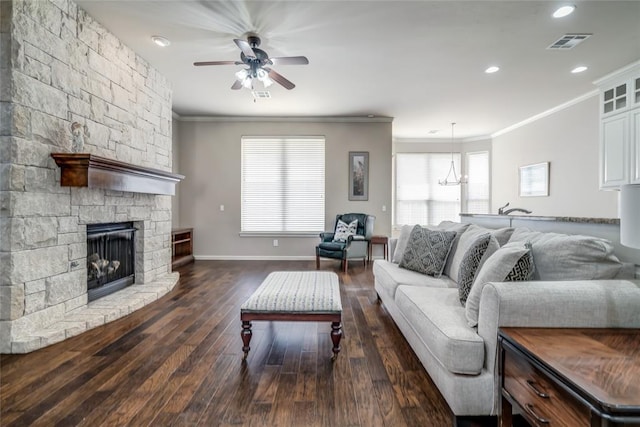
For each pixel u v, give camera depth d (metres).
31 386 1.82
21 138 2.25
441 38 3.19
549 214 5.69
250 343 2.44
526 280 1.62
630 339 1.30
